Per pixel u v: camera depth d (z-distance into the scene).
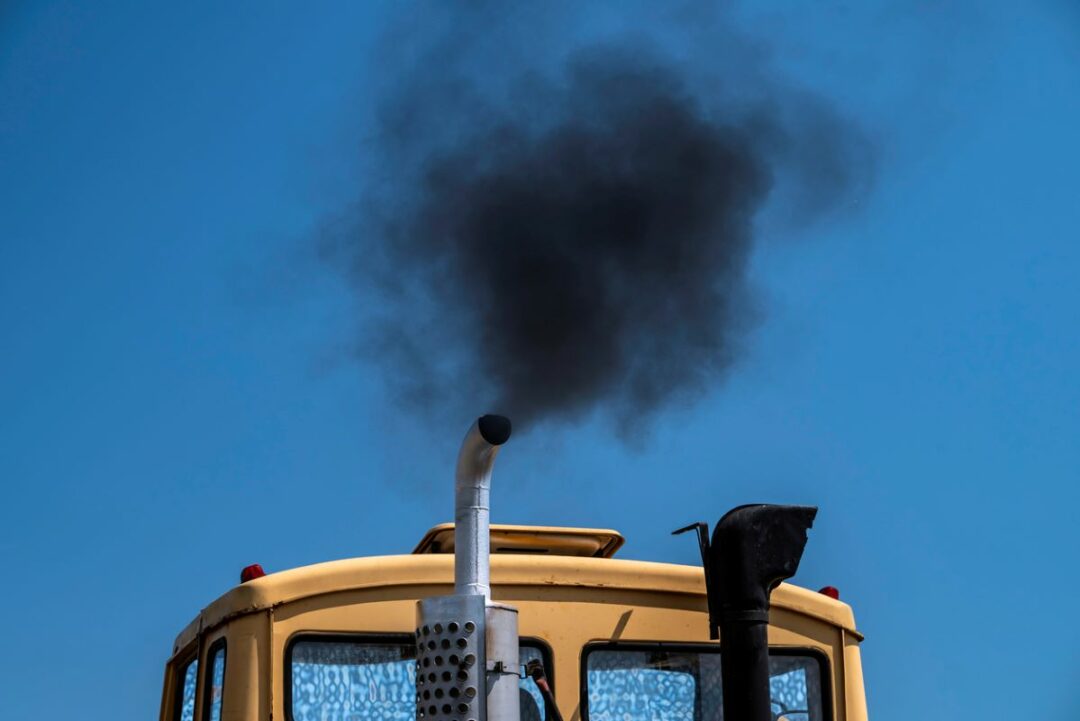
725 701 5.54
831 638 6.84
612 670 6.46
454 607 5.43
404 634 6.26
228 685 6.11
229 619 6.21
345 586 6.27
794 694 6.73
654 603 6.57
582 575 6.52
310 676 6.16
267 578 6.23
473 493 5.80
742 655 5.53
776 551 5.62
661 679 6.50
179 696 7.39
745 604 5.57
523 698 6.36
